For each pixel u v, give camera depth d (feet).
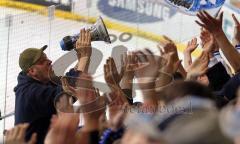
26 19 26.91
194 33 29.30
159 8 29.37
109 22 30.37
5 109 24.11
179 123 7.90
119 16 30.14
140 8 29.71
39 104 16.98
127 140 8.51
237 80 15.37
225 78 18.28
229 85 15.51
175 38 29.35
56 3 36.14
